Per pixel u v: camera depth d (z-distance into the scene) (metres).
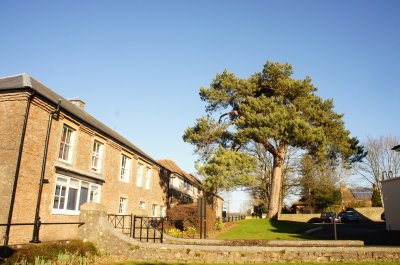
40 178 14.00
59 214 15.20
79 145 17.22
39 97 14.05
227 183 24.45
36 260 9.34
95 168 19.17
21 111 13.36
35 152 13.81
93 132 18.53
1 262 8.91
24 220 12.96
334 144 28.59
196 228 22.20
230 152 26.00
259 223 27.44
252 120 25.70
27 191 13.23
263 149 40.25
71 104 21.86
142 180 26.12
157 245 11.98
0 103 13.63
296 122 24.39
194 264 11.34
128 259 11.91
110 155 20.73
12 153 12.95
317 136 24.92
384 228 23.89
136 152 24.41
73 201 16.55
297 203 57.38
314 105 27.95
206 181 25.17
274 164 30.80
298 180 44.03
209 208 23.98
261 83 29.52
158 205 29.55
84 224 12.57
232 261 11.54
